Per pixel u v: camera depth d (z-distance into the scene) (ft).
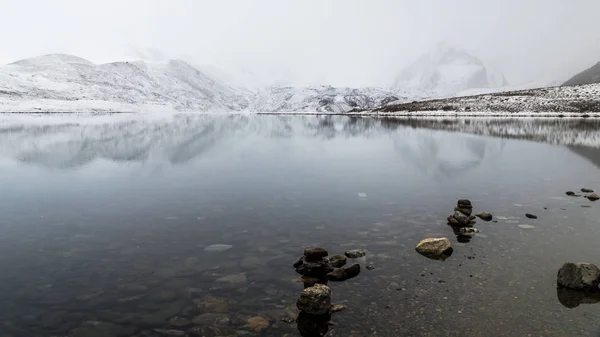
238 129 162.91
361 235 27.45
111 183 46.80
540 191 41.06
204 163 64.03
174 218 31.86
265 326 16.35
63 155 72.64
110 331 15.98
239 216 32.37
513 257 23.24
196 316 17.11
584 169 55.42
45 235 27.66
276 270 21.80
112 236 27.45
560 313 17.12
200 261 23.00
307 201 37.50
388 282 20.15
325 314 17.19
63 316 17.07
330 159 68.74
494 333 15.70
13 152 76.84
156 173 54.13
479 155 72.02
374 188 43.34
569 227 28.60
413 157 70.49
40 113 396.57
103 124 192.44
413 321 16.58
